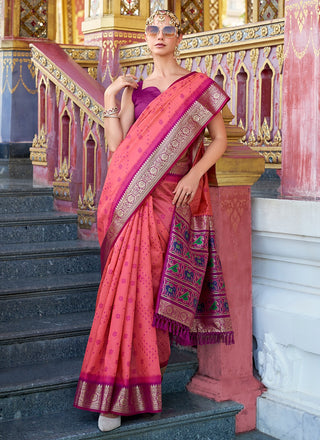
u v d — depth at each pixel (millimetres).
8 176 8188
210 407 4008
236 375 4195
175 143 3709
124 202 3693
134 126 3768
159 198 3752
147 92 3830
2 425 3703
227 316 3949
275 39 5508
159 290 3656
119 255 3654
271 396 4211
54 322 4457
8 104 8281
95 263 5254
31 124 8359
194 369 4348
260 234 4238
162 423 3791
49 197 5875
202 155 3955
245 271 4207
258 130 5750
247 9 9312
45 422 3748
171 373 4266
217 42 6059
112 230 3721
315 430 3930
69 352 4355
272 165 5672
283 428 4098
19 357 4191
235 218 4145
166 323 3650
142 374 3631
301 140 4293
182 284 3713
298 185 4328
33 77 8352
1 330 4230
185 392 4277
